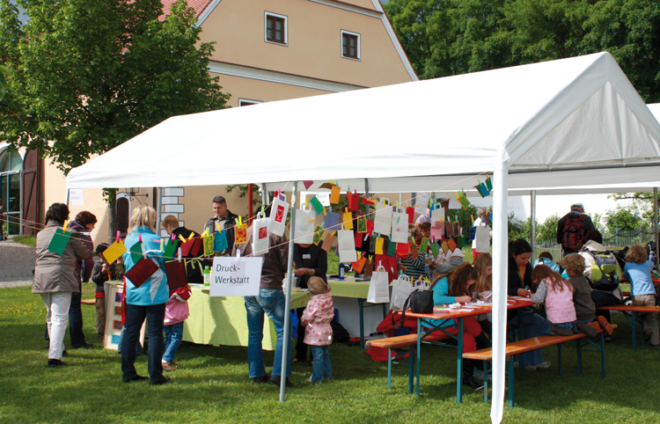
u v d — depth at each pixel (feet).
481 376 17.31
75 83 38.22
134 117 40.29
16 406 14.70
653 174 23.49
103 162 21.34
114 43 39.24
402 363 17.70
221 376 17.67
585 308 18.13
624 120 16.83
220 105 44.11
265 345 17.66
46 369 18.22
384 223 17.74
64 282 18.45
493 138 12.44
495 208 12.04
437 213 22.61
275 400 15.25
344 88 67.72
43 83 37.42
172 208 52.26
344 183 34.53
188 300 19.57
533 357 18.83
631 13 73.10
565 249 32.27
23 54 37.32
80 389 16.20
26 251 56.95
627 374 18.04
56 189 67.92
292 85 62.90
